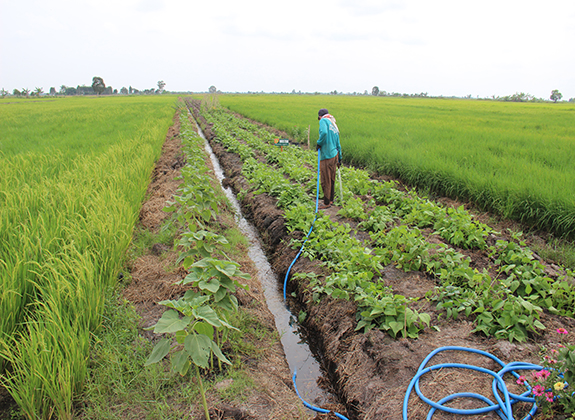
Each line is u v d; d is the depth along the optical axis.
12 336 3.03
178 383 3.17
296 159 11.38
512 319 3.53
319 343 4.29
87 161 9.19
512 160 9.16
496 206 7.12
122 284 4.70
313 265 5.34
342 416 3.22
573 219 5.84
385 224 6.34
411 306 4.13
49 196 6.12
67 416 2.76
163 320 2.41
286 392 3.36
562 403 2.42
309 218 6.54
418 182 9.42
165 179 9.95
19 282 3.69
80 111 34.31
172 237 6.15
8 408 2.87
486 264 5.00
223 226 7.03
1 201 5.85
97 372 3.18
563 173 7.66
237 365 3.50
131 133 16.34
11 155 10.39
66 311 3.60
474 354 3.31
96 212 5.51
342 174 9.53
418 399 2.89
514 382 2.96
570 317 3.77
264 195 8.70
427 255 4.85
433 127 17.83
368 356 3.55
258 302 4.73
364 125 18.77
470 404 2.79
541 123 20.69
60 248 4.29
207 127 24.19
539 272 4.33
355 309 4.20
